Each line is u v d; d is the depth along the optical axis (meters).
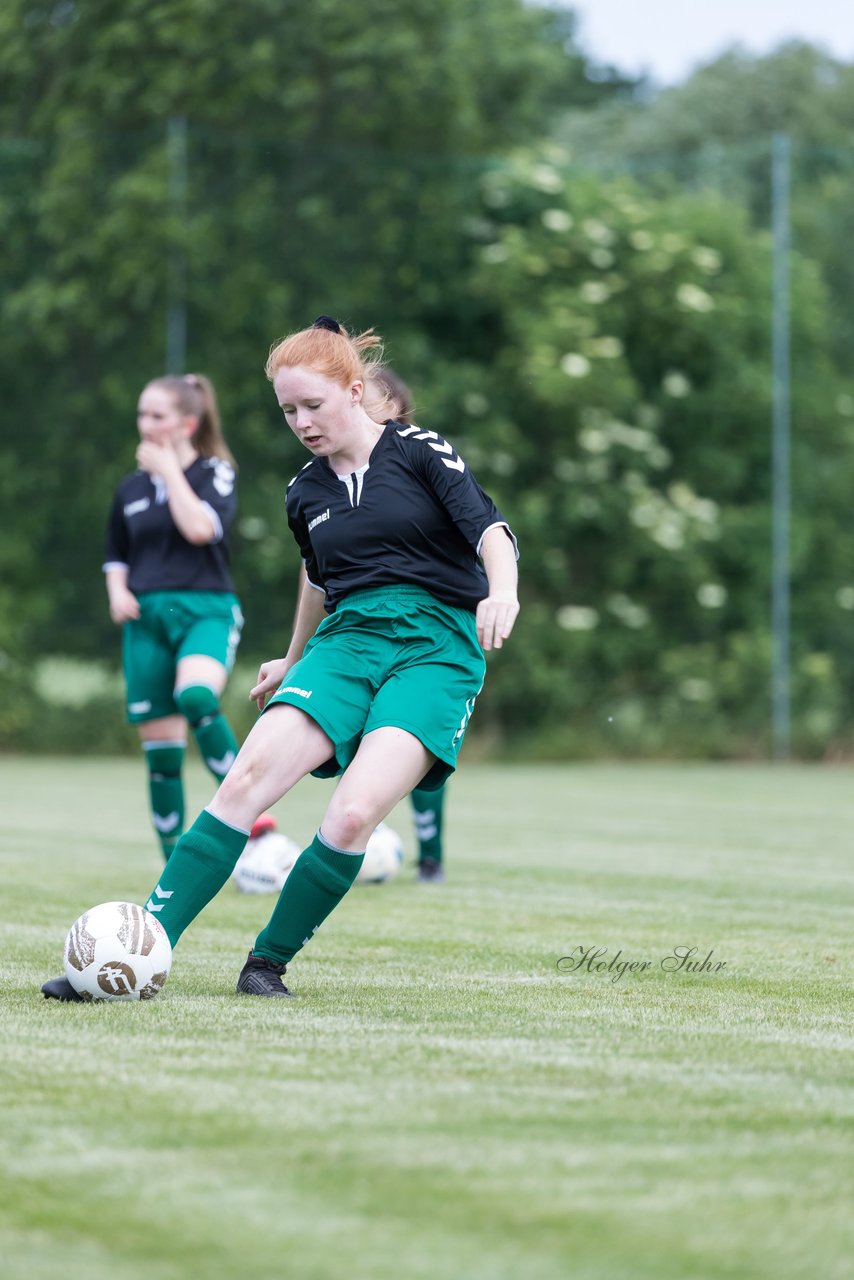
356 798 11.66
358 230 46.31
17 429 44.72
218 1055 9.55
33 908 17.27
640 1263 6.11
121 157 44.62
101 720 45.94
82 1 47.44
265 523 44.69
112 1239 6.32
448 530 12.02
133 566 19.47
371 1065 9.30
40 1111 8.16
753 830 28.64
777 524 48.56
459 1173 7.15
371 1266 6.03
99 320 44.41
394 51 47.81
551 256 47.72
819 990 12.62
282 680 12.91
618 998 12.00
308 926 11.95
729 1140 7.77
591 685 47.47
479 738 47.31
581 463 47.16
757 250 49.28
